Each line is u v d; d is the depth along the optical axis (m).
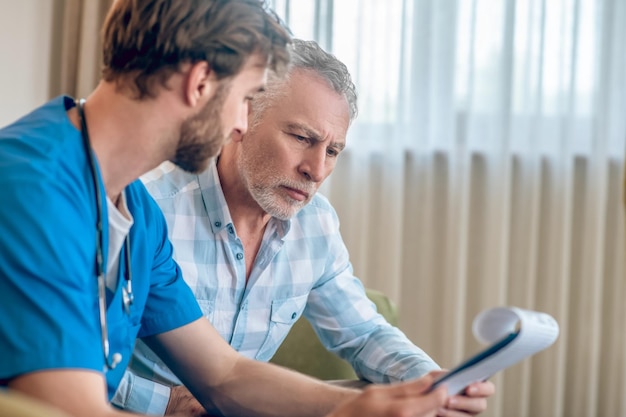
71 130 0.98
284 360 1.82
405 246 3.05
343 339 1.69
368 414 1.02
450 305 3.00
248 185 1.52
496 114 2.98
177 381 1.59
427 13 2.94
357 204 2.96
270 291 1.63
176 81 0.98
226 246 1.57
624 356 3.08
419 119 2.98
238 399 1.28
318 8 2.88
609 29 3.01
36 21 2.82
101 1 2.83
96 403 0.88
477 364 1.02
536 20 2.99
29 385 0.86
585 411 3.09
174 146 1.02
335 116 1.50
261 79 1.04
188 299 1.29
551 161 3.05
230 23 0.98
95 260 0.99
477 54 3.00
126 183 1.04
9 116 2.74
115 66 0.99
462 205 2.98
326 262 1.70
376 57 2.95
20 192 0.88
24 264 0.86
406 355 1.57
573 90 3.01
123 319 1.11
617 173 3.08
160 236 1.25
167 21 0.96
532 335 0.99
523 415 3.05
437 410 1.15
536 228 3.03
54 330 0.87
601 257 3.05
